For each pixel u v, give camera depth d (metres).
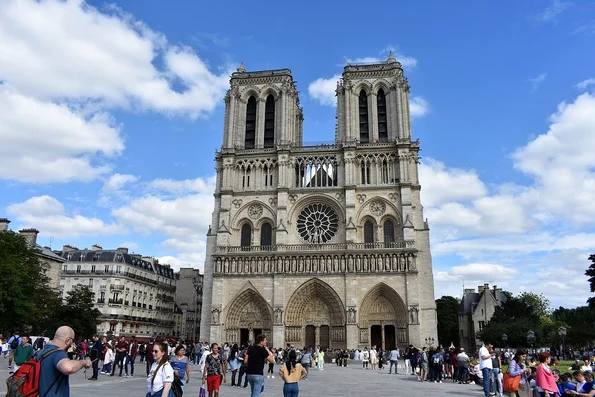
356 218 107.12
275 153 113.50
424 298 100.25
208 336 104.50
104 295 124.69
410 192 105.81
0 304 80.12
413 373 65.31
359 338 98.31
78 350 54.09
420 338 95.38
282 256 103.38
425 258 102.69
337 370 72.56
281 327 99.19
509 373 30.16
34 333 96.06
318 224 109.12
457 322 164.12
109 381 41.72
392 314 99.19
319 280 101.25
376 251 100.88
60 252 132.38
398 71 115.69
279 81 120.12
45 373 11.48
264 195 111.31
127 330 128.25
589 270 92.19
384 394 37.31
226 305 103.12
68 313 100.19
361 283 100.38
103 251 130.88
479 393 39.38
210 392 27.39
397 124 111.81
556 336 122.81
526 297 162.75
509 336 114.69
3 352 67.31
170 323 153.50
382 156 110.31
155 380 16.77
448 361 57.81
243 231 111.31
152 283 143.88
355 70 117.69
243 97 120.62
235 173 114.12
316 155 113.00
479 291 159.12
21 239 91.50
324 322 101.12
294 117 122.50
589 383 29.02
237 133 117.50
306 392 38.56
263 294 102.31
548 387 27.19
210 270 108.38
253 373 23.09
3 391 30.53
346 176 108.75
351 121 113.50
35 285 92.12
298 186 112.19
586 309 140.75
